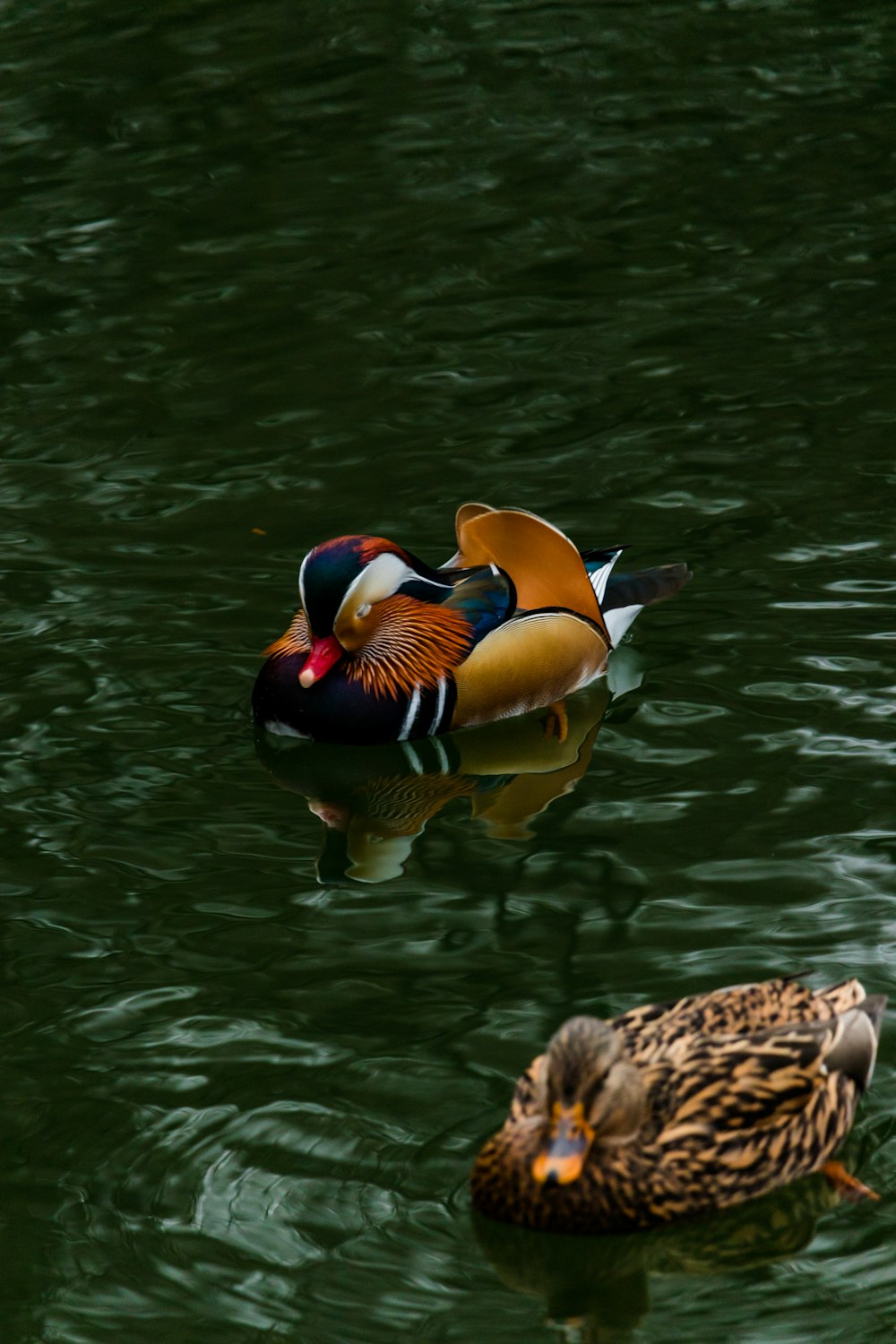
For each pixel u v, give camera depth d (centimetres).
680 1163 861
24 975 1051
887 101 2720
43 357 2077
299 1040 977
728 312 2095
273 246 2356
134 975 1048
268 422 1892
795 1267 828
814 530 1603
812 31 3042
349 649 1409
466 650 1428
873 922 1062
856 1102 914
